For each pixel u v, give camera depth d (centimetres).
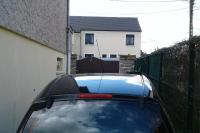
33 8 986
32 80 994
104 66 2627
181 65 773
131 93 373
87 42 4697
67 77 449
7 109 734
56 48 1520
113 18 4916
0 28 683
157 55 1272
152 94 383
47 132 346
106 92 373
